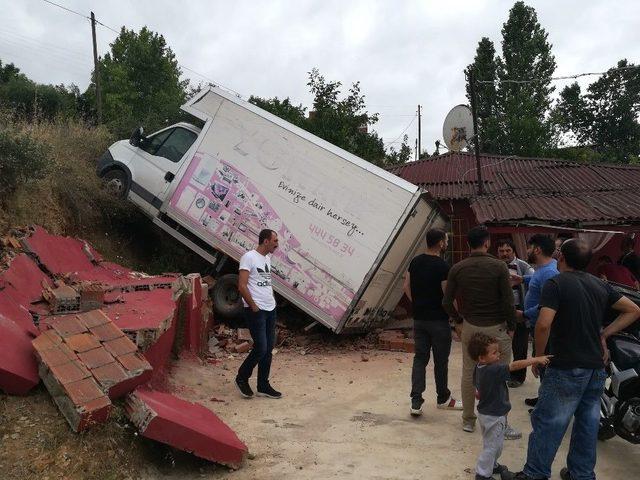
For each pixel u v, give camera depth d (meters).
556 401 3.90
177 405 4.70
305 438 5.05
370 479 4.22
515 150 34.12
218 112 9.74
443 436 5.16
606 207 10.84
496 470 4.27
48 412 3.90
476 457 4.67
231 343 8.68
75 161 10.82
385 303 9.48
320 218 8.77
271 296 6.27
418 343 5.73
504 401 4.10
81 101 30.66
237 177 9.38
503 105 36.41
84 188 10.23
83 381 3.97
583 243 4.04
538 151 33.78
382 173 8.63
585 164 14.83
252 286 6.13
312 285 8.66
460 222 12.88
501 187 13.17
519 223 10.33
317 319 8.62
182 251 11.23
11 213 7.67
